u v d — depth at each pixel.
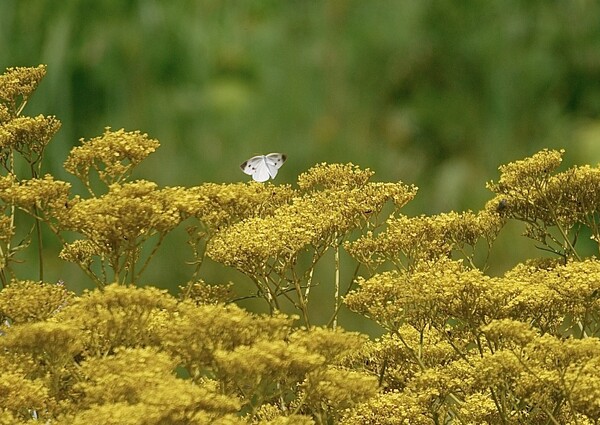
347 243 6.41
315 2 18.97
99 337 5.10
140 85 16.58
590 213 6.57
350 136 16.89
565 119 18.03
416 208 16.19
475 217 6.68
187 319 4.83
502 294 5.47
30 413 4.97
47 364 5.09
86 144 5.99
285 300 12.19
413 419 5.46
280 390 4.84
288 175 16.20
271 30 18.42
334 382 4.87
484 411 5.52
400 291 5.66
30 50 15.84
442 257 5.94
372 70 18.27
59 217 5.68
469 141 17.66
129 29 16.84
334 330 5.11
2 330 5.03
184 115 16.62
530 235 6.80
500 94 18.06
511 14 18.80
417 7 18.75
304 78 17.81
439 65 18.50
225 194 5.93
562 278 5.59
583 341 5.03
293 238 6.04
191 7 18.08
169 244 13.04
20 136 6.35
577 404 4.96
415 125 17.75
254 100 17.14
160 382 4.46
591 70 18.42
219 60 17.73
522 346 5.13
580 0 18.80
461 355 5.74
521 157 17.42
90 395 4.50
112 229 5.46
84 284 12.70
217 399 4.37
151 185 5.57
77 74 16.14
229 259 6.01
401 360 6.20
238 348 4.62
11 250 6.25
